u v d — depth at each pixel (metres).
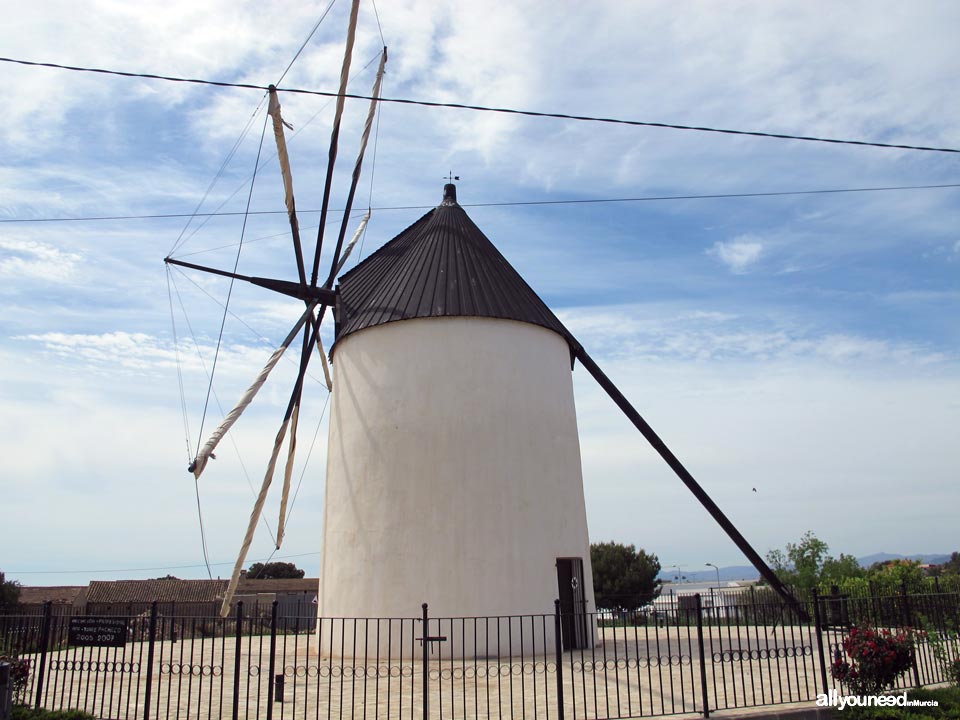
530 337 16.83
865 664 9.66
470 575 14.69
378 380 16.31
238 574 15.38
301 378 17.95
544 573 15.23
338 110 16.98
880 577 22.36
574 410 17.78
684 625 22.09
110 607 33.81
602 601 38.12
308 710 9.90
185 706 10.29
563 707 9.18
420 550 14.89
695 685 11.18
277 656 15.70
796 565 31.08
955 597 12.85
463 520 14.98
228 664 14.27
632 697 10.30
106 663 9.74
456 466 15.30
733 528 17.66
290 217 17.55
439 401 15.72
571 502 16.38
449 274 16.89
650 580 39.12
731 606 10.59
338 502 16.38
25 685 10.28
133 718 9.66
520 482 15.57
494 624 14.55
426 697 8.70
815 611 10.09
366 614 14.95
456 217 18.69
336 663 14.28
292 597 45.00
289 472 18.31
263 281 17.72
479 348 16.11
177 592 45.59
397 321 16.36
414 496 15.23
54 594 44.00
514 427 15.89
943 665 11.37
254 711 9.91
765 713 9.16
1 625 11.15
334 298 18.58
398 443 15.65
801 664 13.13
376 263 18.92
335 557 15.98
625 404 18.27
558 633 8.83
